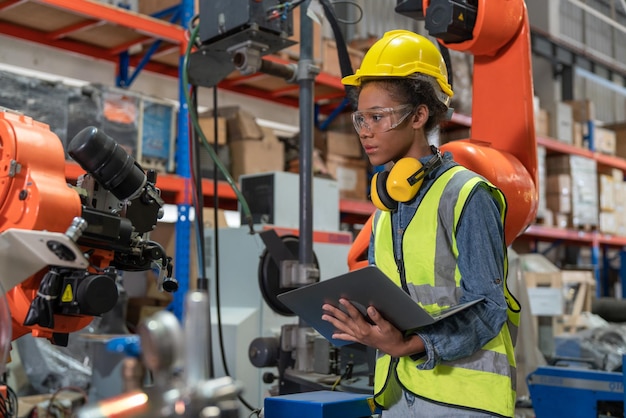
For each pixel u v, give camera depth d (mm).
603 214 6785
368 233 2061
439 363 1304
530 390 2629
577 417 2506
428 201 1348
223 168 2248
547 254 7895
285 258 2174
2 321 1053
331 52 4395
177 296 3469
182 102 3652
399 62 1367
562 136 6469
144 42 3979
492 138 1991
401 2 2090
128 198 1403
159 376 664
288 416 1677
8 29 3719
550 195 6320
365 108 1371
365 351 2053
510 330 1405
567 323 4715
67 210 1248
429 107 1392
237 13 2078
